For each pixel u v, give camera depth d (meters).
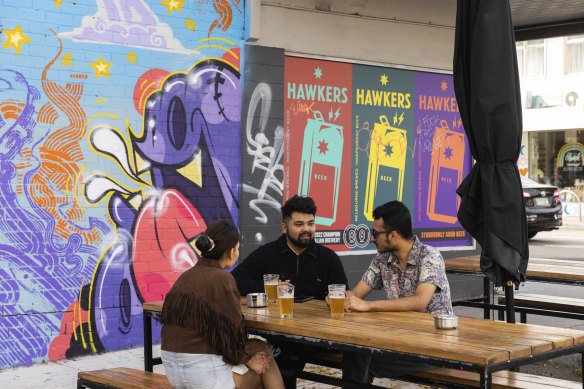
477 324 4.24
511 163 5.02
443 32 9.78
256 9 8.21
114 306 7.48
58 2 7.16
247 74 8.27
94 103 7.36
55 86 7.16
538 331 4.00
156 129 7.72
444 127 9.88
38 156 7.07
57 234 7.16
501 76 4.92
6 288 6.91
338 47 8.98
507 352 3.44
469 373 4.71
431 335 3.89
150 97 7.69
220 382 4.23
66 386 6.31
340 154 9.05
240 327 4.27
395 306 4.73
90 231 7.34
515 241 4.95
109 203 7.45
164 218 7.77
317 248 5.68
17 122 6.96
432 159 9.79
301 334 4.14
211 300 4.22
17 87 6.96
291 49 8.63
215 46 8.09
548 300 7.81
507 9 4.97
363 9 9.15
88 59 7.33
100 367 6.91
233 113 8.20
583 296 11.40
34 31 7.05
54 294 7.14
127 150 7.55
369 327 4.15
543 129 31.89
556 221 20.44
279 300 4.54
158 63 7.73
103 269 7.41
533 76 32.19
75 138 7.25
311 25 8.77
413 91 9.61
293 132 8.71
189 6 7.92
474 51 4.98
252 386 4.49
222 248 4.38
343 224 9.08
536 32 11.65
